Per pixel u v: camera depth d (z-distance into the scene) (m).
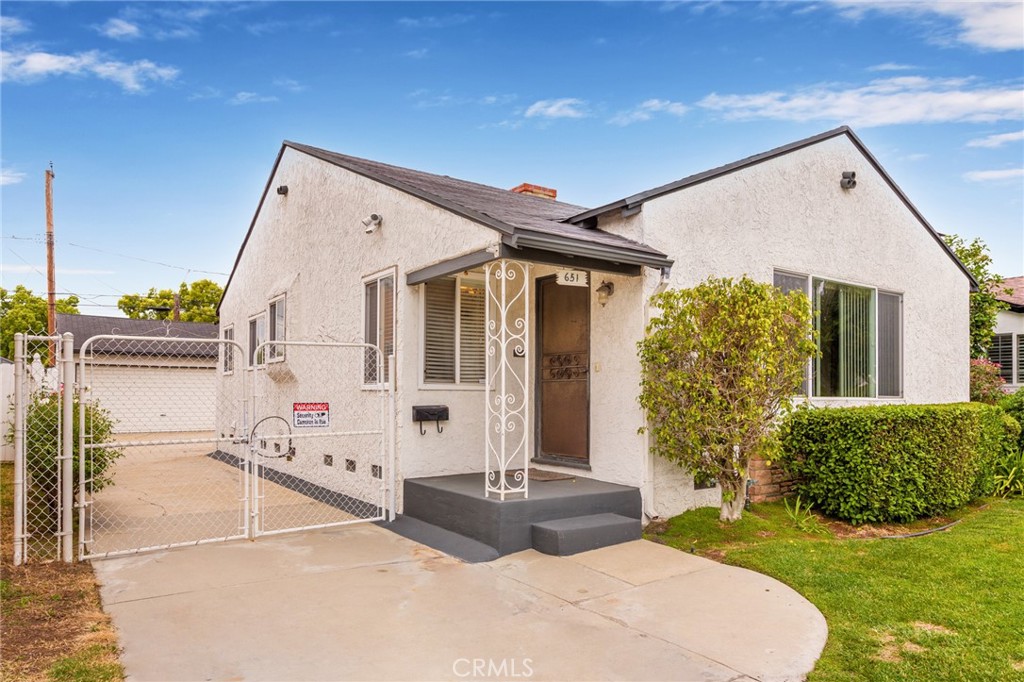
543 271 8.55
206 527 7.50
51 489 6.81
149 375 21.98
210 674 3.69
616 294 7.48
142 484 10.82
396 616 4.61
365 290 8.92
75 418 7.21
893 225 10.48
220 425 15.48
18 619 4.45
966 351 11.94
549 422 8.46
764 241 8.45
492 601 4.91
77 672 3.66
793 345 6.93
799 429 7.75
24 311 29.66
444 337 8.14
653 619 4.54
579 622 4.49
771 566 5.61
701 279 7.68
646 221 7.20
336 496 9.16
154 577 5.47
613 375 7.48
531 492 6.78
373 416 8.42
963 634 4.19
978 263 14.27
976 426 8.25
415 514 7.36
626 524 6.53
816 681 3.64
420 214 7.64
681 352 6.63
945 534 6.62
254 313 13.30
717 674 3.72
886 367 10.22
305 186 11.01
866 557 5.80
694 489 7.56
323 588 5.22
